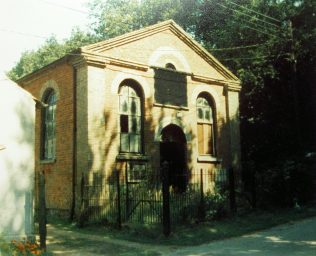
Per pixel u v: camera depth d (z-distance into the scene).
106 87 16.33
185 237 12.13
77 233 13.33
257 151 26.44
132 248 10.95
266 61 25.16
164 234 12.23
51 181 17.28
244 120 26.77
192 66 19.77
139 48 17.69
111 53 16.66
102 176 15.60
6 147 10.84
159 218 13.63
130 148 17.06
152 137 17.59
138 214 14.23
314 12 24.02
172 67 19.02
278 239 11.73
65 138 16.75
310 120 25.11
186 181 18.45
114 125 16.36
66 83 17.00
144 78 17.67
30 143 11.26
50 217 16.52
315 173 20.16
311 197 19.67
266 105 25.95
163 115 18.14
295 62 23.20
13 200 10.76
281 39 24.39
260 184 18.67
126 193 14.62
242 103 26.39
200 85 19.98
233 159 20.66
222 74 21.08
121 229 13.44
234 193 15.87
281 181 18.66
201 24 32.16
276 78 25.16
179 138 19.05
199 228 13.26
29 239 10.73
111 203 15.13
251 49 26.16
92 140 15.55
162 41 18.66
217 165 20.00
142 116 17.58
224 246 10.98
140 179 16.70
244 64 25.98
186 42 19.64
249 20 25.59
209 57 20.39
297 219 15.34
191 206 14.29
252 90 25.45
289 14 24.80
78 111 16.08
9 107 11.06
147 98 17.64
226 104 21.09
